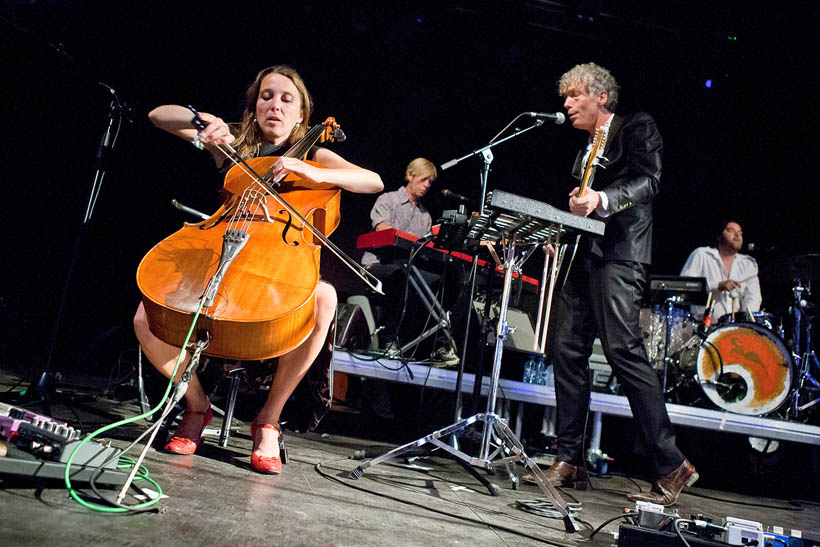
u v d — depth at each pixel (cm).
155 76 639
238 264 174
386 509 167
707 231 750
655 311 461
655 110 689
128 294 603
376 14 646
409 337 419
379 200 503
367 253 462
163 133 634
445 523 162
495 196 189
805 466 507
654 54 635
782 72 634
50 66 612
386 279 415
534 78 695
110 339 518
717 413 353
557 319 280
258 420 198
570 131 709
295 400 350
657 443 250
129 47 633
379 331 414
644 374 253
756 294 531
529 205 195
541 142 715
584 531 182
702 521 150
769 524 251
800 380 470
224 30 650
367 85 698
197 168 636
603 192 236
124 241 619
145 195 628
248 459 208
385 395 441
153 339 190
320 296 196
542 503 209
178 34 640
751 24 602
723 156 718
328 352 217
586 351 277
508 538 157
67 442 124
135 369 357
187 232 186
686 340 452
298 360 195
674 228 756
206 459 194
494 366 221
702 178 729
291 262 180
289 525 131
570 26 618
